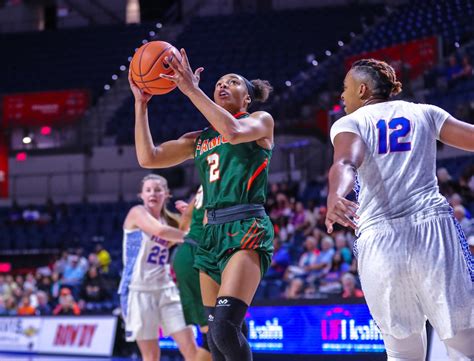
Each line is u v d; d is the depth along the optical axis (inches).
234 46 718.5
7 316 382.0
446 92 479.2
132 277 193.8
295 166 561.3
